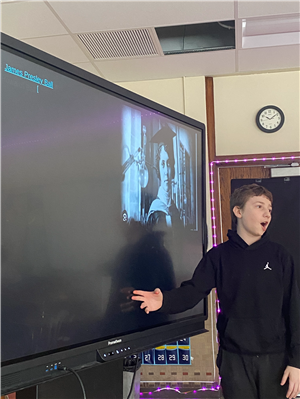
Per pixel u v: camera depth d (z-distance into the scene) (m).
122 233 1.32
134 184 1.39
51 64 1.13
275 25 2.25
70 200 1.15
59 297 1.08
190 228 1.65
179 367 2.52
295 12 2.10
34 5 1.98
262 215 1.72
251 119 2.81
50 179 1.09
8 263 0.96
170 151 1.58
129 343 1.29
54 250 1.08
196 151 1.73
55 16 2.09
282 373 1.52
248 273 1.60
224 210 2.79
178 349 2.54
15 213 0.99
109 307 1.23
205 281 1.62
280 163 2.76
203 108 2.82
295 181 2.57
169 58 2.57
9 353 0.94
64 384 1.28
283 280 1.59
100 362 1.17
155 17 2.11
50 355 1.03
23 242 1.00
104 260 1.24
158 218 1.48
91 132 1.24
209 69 2.76
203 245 1.72
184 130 1.67
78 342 1.12
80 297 1.14
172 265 1.52
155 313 1.42
